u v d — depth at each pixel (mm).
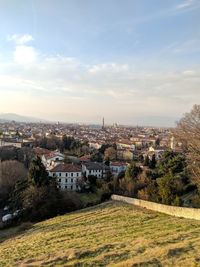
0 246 43875
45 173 73812
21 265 26469
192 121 66312
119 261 24297
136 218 46562
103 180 98375
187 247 25484
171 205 51938
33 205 66875
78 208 69250
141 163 129750
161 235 33188
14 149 146500
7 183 87375
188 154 66562
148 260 22797
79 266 23969
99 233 39469
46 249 34250
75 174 108375
